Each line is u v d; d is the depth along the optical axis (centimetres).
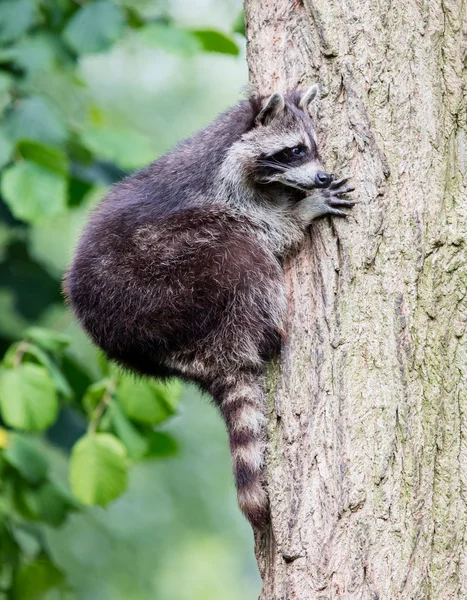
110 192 1030
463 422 751
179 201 948
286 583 729
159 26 1191
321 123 818
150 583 1905
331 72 815
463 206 775
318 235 803
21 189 1059
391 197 777
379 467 729
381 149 784
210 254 893
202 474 2069
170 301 887
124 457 1006
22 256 1323
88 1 1201
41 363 1058
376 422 739
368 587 709
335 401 749
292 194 928
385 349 751
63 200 1073
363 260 770
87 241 964
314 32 830
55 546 1880
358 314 761
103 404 1077
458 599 722
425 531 727
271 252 859
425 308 759
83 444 1005
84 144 1168
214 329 872
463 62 796
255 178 921
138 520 1967
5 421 1077
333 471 734
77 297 947
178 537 1991
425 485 734
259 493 776
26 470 1055
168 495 2030
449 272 765
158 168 1002
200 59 2177
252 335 847
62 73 1315
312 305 802
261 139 918
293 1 873
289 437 768
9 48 1185
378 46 800
